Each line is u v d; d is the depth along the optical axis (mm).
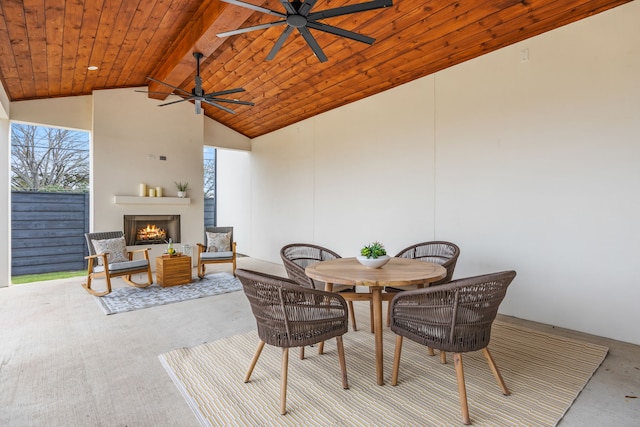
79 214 6277
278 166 6895
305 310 1958
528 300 3373
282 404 1864
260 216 7445
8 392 2082
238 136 7586
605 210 2900
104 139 5629
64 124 5469
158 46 4340
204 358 2553
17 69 4055
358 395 2049
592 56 2959
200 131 6680
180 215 6406
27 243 5785
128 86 5812
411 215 4418
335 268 2596
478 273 3746
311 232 6059
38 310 3752
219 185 9156
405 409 1901
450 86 3990
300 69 4730
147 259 4809
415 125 4367
